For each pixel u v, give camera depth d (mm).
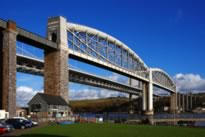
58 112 94312
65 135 43281
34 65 123812
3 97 78500
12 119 59531
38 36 95938
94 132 48594
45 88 105562
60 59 105125
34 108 91500
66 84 107250
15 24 83250
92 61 134625
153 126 68062
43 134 44656
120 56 169875
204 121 117875
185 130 55438
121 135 44344
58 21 109000
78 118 90438
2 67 80562
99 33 144500
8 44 80250
